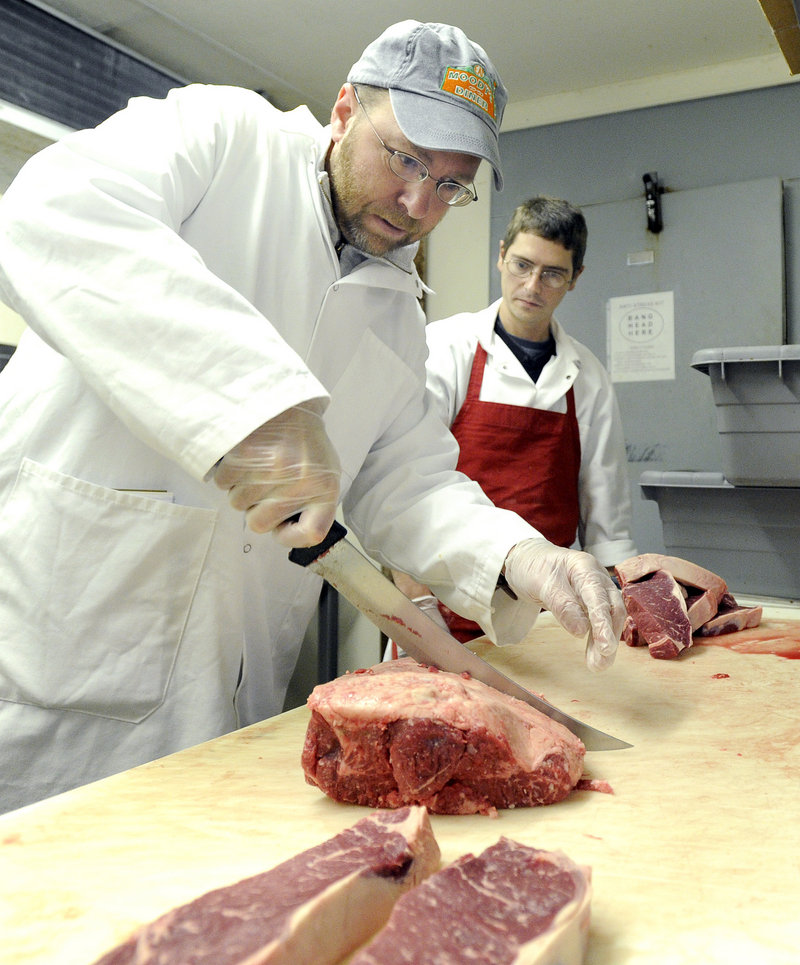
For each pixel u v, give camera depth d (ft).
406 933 2.32
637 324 12.64
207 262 5.19
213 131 5.13
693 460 12.35
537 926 2.37
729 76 12.07
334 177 5.26
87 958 2.51
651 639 6.28
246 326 3.95
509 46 11.70
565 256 8.73
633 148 12.70
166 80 11.60
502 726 3.66
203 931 2.29
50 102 9.99
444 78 4.63
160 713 5.18
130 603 5.03
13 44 9.52
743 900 2.84
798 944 2.58
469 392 9.41
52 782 5.03
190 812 3.55
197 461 3.85
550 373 9.40
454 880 2.60
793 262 11.78
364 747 3.57
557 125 13.23
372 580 4.46
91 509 4.92
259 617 5.86
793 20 5.48
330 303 5.52
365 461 6.41
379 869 2.68
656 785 3.89
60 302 4.10
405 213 5.04
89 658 5.01
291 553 4.33
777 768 4.09
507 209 13.66
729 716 4.91
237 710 5.77
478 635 8.32
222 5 10.36
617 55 11.96
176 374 3.90
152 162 4.66
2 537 5.06
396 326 6.22
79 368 4.11
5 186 10.49
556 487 9.29
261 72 12.19
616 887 2.93
